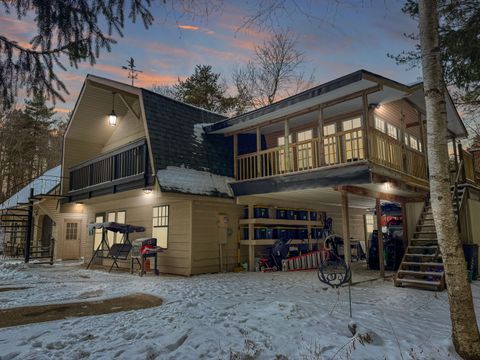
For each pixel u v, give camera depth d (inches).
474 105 541.3
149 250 405.7
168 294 274.2
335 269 337.7
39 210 730.2
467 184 398.6
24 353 140.8
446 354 142.6
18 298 266.4
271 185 402.6
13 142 1010.1
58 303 243.4
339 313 206.8
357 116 413.1
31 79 170.2
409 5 393.7
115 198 485.4
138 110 532.7
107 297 265.0
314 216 547.8
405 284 319.6
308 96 347.3
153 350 142.5
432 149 158.2
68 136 581.3
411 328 177.9
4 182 1024.9
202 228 421.1
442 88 162.2
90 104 534.0
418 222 393.1
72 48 173.3
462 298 146.9
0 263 540.1
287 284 325.1
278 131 504.1
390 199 421.4
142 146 401.4
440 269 329.4
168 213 446.3
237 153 482.9
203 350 144.4
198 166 427.8
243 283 332.8
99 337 161.8
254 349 144.3
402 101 457.7
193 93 1008.2
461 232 378.9
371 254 469.7
